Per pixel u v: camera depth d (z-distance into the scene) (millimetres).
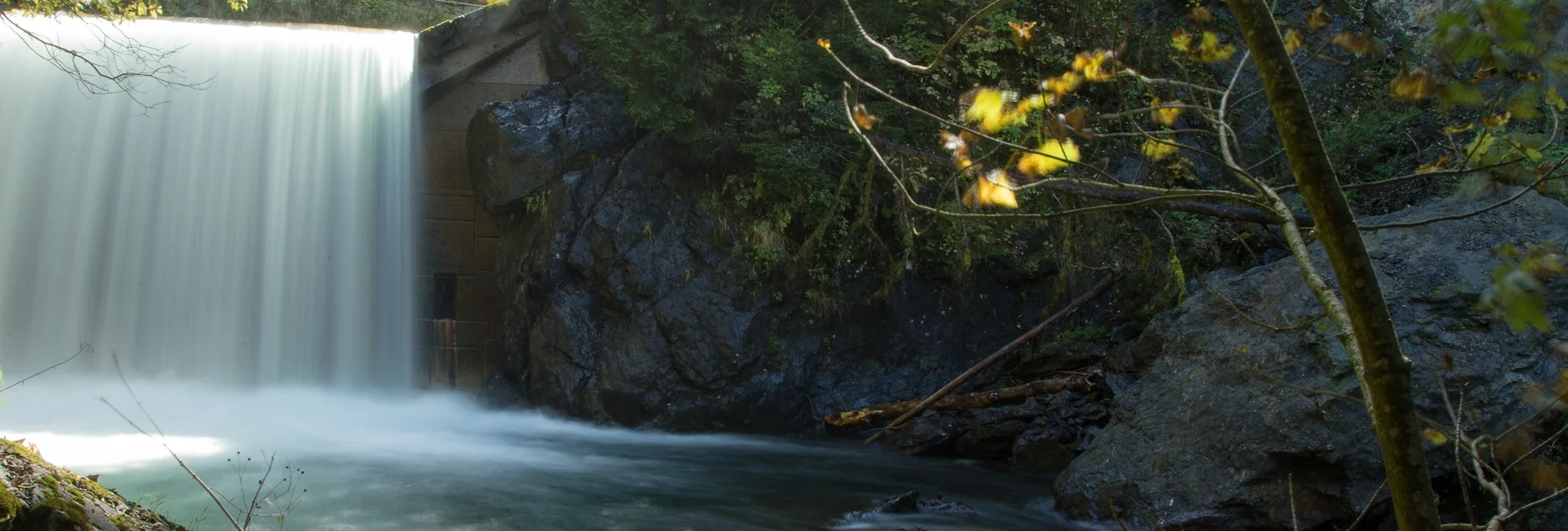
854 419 13719
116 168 14328
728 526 8688
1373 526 7812
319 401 14492
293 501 8875
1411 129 13148
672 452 12352
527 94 15180
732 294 13859
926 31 14617
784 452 12641
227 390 14422
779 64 13609
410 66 15328
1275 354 8453
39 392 13633
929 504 9461
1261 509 8031
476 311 15375
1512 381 7461
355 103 15102
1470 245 8266
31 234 14008
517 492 9719
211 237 14531
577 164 14711
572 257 14102
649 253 14039
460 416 14250
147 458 10453
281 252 14711
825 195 13836
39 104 14148
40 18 14211
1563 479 2688
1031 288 14797
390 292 15125
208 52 14711
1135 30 14016
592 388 13727
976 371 13508
